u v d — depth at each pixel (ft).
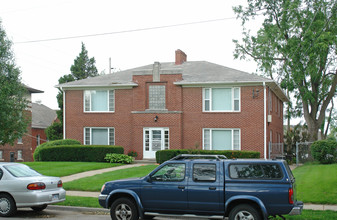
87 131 102.83
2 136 69.87
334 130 193.88
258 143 89.66
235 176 32.60
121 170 71.77
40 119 173.78
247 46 125.59
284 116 146.30
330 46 104.01
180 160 34.86
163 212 34.65
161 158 87.86
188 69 103.96
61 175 67.82
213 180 33.06
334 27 100.83
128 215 35.47
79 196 50.90
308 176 62.18
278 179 31.53
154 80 96.27
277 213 31.19
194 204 33.42
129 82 97.71
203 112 93.86
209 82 91.97
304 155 92.02
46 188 40.96
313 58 99.25
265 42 119.96
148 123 96.32
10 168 41.75
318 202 46.03
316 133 111.96
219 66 103.30
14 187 39.88
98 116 101.55
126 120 99.55
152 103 96.63
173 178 34.55
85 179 62.54
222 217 32.83
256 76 91.76
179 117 94.38
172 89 95.30
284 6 105.29
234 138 92.27
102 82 101.35
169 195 34.19
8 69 70.85
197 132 94.17
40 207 44.21
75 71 174.09
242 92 91.56
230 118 92.12
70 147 92.38
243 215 31.86
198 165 34.06
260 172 32.19
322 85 118.21
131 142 98.53
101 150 91.20
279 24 113.09
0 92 67.67
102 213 42.98
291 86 105.60
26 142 147.23
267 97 92.07
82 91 102.89
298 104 137.28
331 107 149.38
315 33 98.73
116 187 36.14
